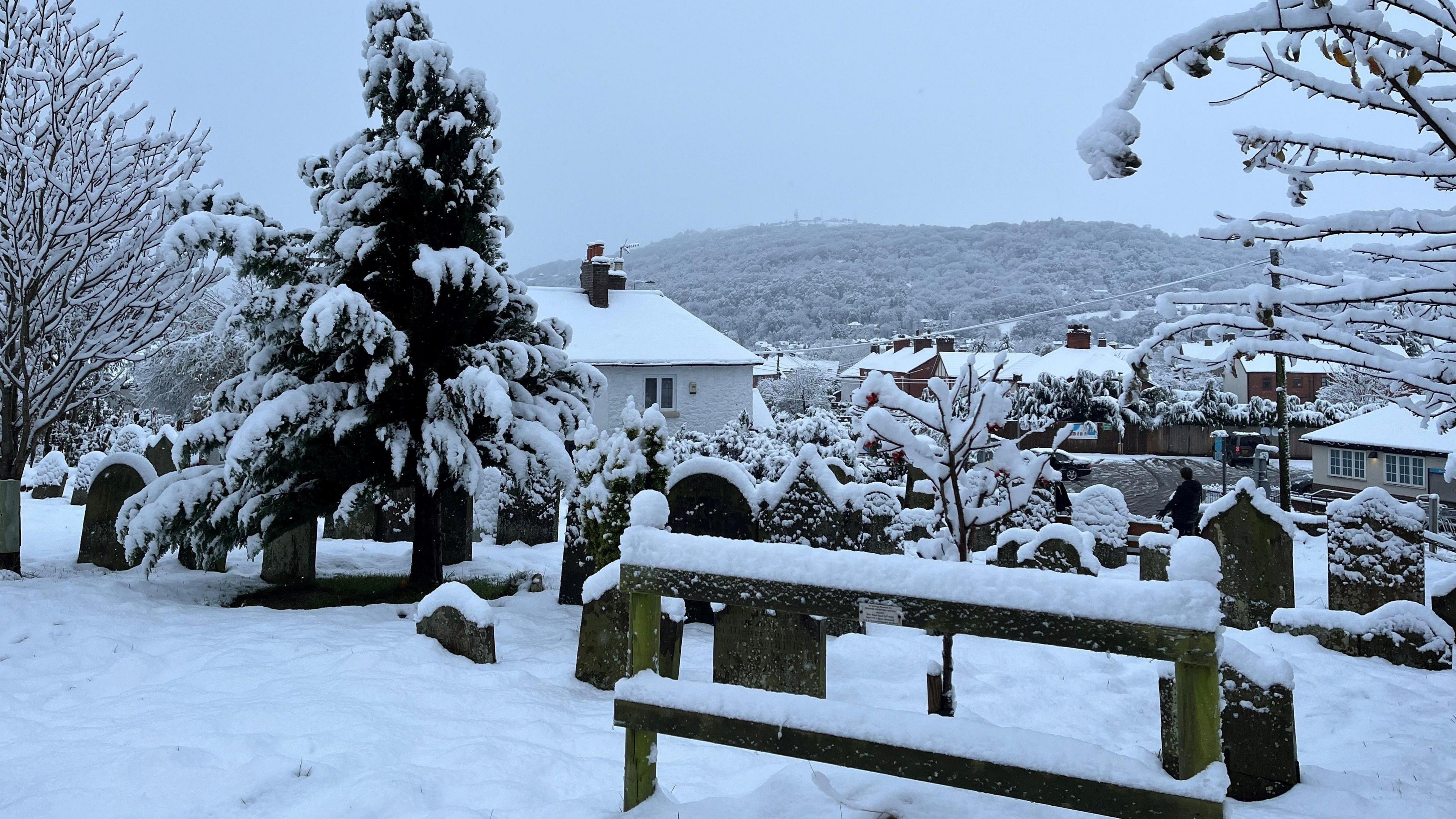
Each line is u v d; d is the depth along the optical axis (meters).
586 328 37.25
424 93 11.00
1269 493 25.81
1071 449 51.69
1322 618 8.98
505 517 15.53
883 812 3.69
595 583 7.28
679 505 10.23
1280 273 4.66
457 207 11.30
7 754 5.12
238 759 4.98
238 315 10.52
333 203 10.83
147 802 4.43
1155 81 3.53
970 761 3.12
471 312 11.34
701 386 36.69
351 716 5.67
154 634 8.16
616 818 3.86
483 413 10.78
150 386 32.34
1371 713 7.00
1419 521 9.51
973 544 14.26
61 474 20.48
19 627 8.28
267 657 7.29
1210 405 51.50
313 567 11.67
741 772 5.06
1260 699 5.31
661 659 6.52
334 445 10.70
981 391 6.12
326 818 4.26
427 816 4.27
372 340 10.07
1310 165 4.20
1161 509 31.58
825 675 6.84
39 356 10.85
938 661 8.33
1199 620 2.88
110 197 11.01
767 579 3.53
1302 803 4.92
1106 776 2.93
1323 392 52.91
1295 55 3.71
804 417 23.69
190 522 10.34
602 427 35.06
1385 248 4.36
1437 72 3.67
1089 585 3.06
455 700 6.36
